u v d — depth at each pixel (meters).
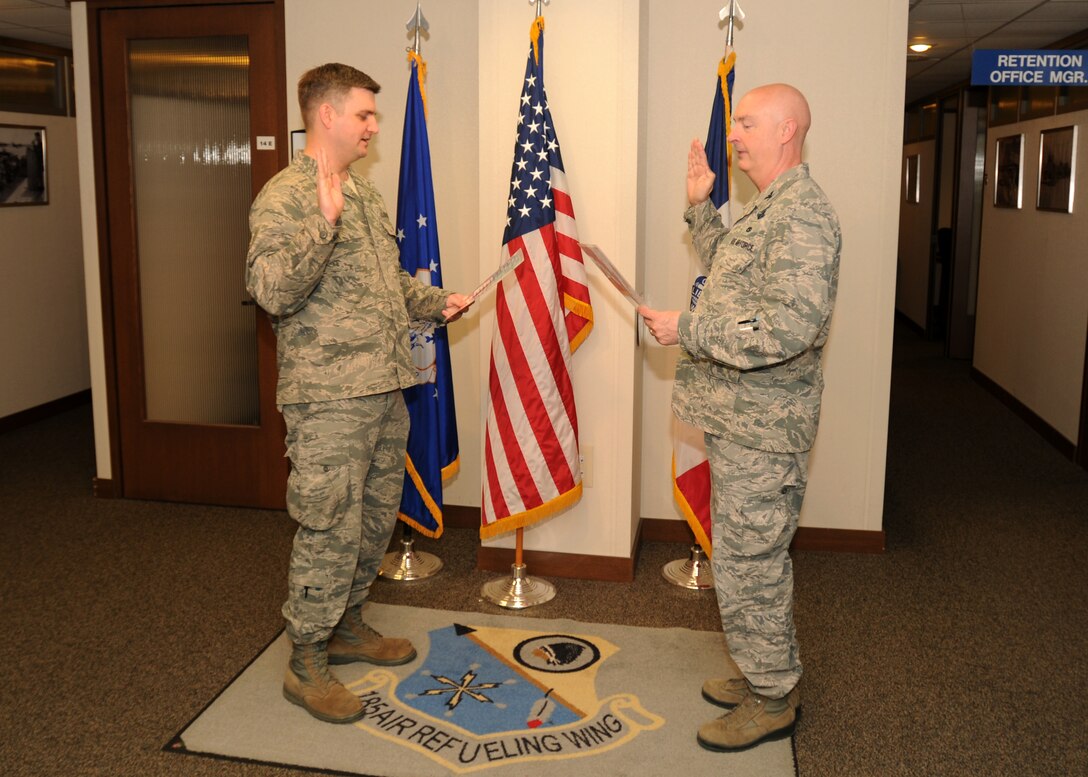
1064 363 5.65
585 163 3.52
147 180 4.45
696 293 3.54
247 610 3.43
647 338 4.00
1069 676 2.98
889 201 3.79
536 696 2.83
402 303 2.77
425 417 3.62
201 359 4.52
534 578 3.72
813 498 4.04
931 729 2.68
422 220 3.58
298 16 4.12
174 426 4.57
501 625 3.30
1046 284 6.00
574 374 3.64
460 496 4.29
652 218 3.92
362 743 2.59
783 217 2.35
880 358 3.90
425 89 4.02
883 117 3.74
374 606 3.45
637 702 2.80
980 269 7.61
